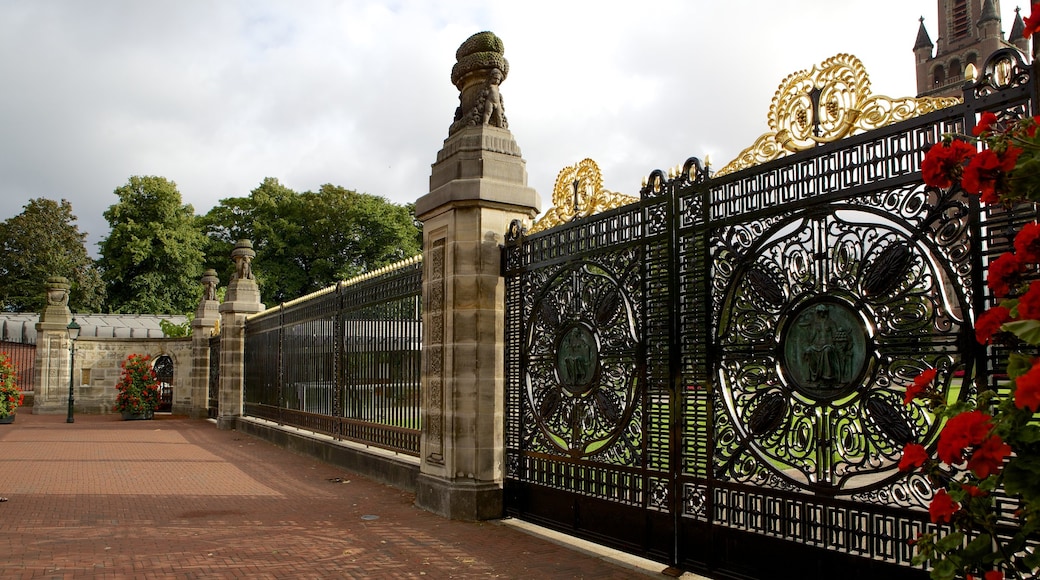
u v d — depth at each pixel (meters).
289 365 16.34
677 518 5.84
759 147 5.47
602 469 6.76
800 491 4.95
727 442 5.49
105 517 8.39
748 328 5.39
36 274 43.31
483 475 8.18
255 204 44.81
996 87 4.06
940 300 4.23
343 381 12.92
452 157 8.59
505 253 8.43
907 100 4.52
